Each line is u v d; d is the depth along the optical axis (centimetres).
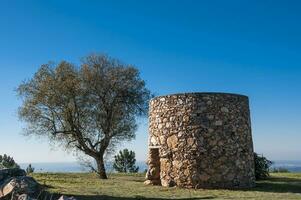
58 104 3328
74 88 3350
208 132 2306
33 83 3422
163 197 1869
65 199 1356
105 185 2370
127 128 3466
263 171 2766
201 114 2330
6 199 1474
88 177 3228
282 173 3397
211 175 2269
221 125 2327
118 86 3419
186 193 2027
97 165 3319
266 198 1809
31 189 1539
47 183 2428
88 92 3388
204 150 2291
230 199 1788
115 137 3519
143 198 1816
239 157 2345
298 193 2017
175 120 2386
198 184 2264
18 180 1544
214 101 2341
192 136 2320
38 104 3391
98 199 1741
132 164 4544
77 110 3378
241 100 2444
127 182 2620
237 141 2359
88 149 3356
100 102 3431
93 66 3422
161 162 2412
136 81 3506
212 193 2027
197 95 2352
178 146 2350
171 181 2344
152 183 2450
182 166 2319
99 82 3388
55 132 3384
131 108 3478
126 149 4578
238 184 2298
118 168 4519
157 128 2470
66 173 3553
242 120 2423
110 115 3441
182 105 2375
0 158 3803
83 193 1902
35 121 3394
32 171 3650
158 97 2498
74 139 3447
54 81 3356
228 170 2289
